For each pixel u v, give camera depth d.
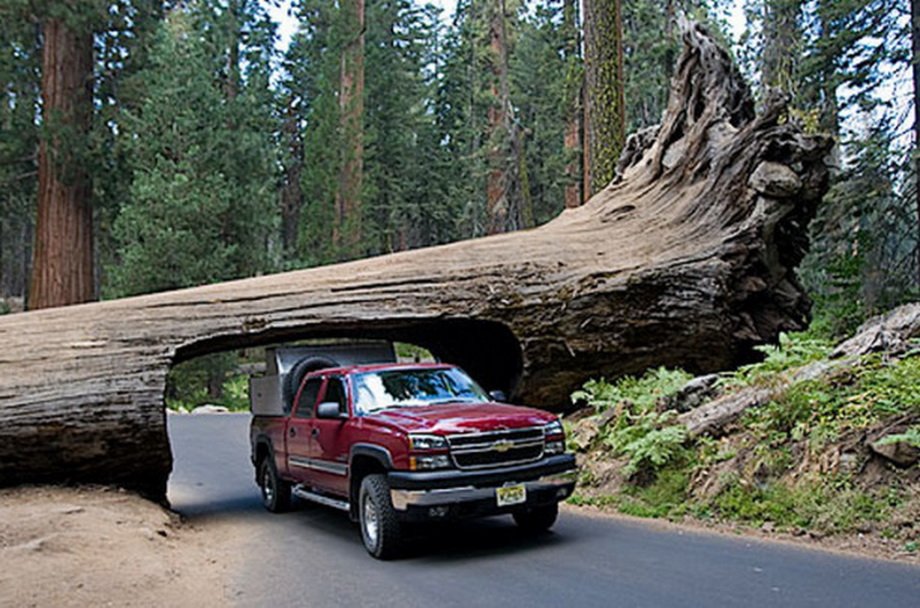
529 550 7.09
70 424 9.72
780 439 8.27
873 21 17.28
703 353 13.06
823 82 18.08
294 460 9.48
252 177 27.78
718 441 8.93
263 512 10.55
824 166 12.94
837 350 9.69
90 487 10.16
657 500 8.60
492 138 33.56
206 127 26.75
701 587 5.60
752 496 7.80
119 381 9.98
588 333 12.39
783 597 5.27
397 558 7.14
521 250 12.81
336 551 7.72
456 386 8.62
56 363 9.95
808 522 7.14
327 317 11.34
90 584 6.21
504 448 6.97
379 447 7.16
